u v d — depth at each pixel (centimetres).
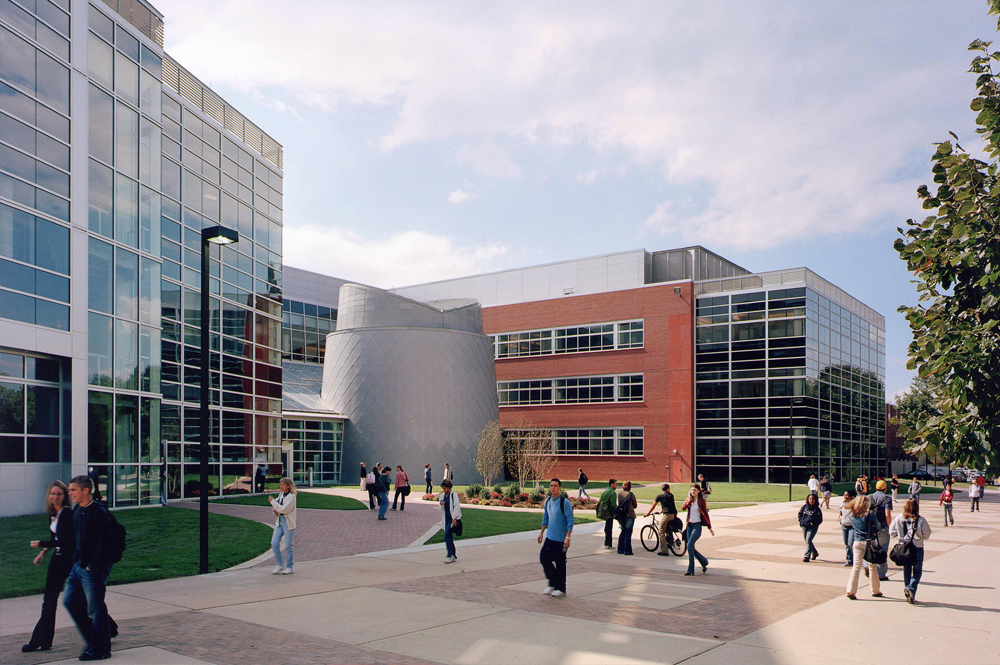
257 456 3688
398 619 995
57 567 813
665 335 5816
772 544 2011
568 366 6306
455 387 5428
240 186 3622
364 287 5644
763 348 5428
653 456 5753
